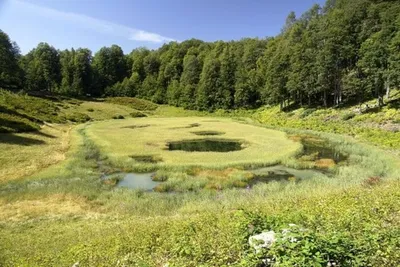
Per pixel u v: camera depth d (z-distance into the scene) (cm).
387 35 5475
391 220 887
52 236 1405
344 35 6600
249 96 9481
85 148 3850
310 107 7200
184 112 9738
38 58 11119
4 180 2462
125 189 2302
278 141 4344
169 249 923
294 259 517
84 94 11100
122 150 3722
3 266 1030
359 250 593
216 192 2239
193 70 11338
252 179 2648
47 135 4431
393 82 5125
